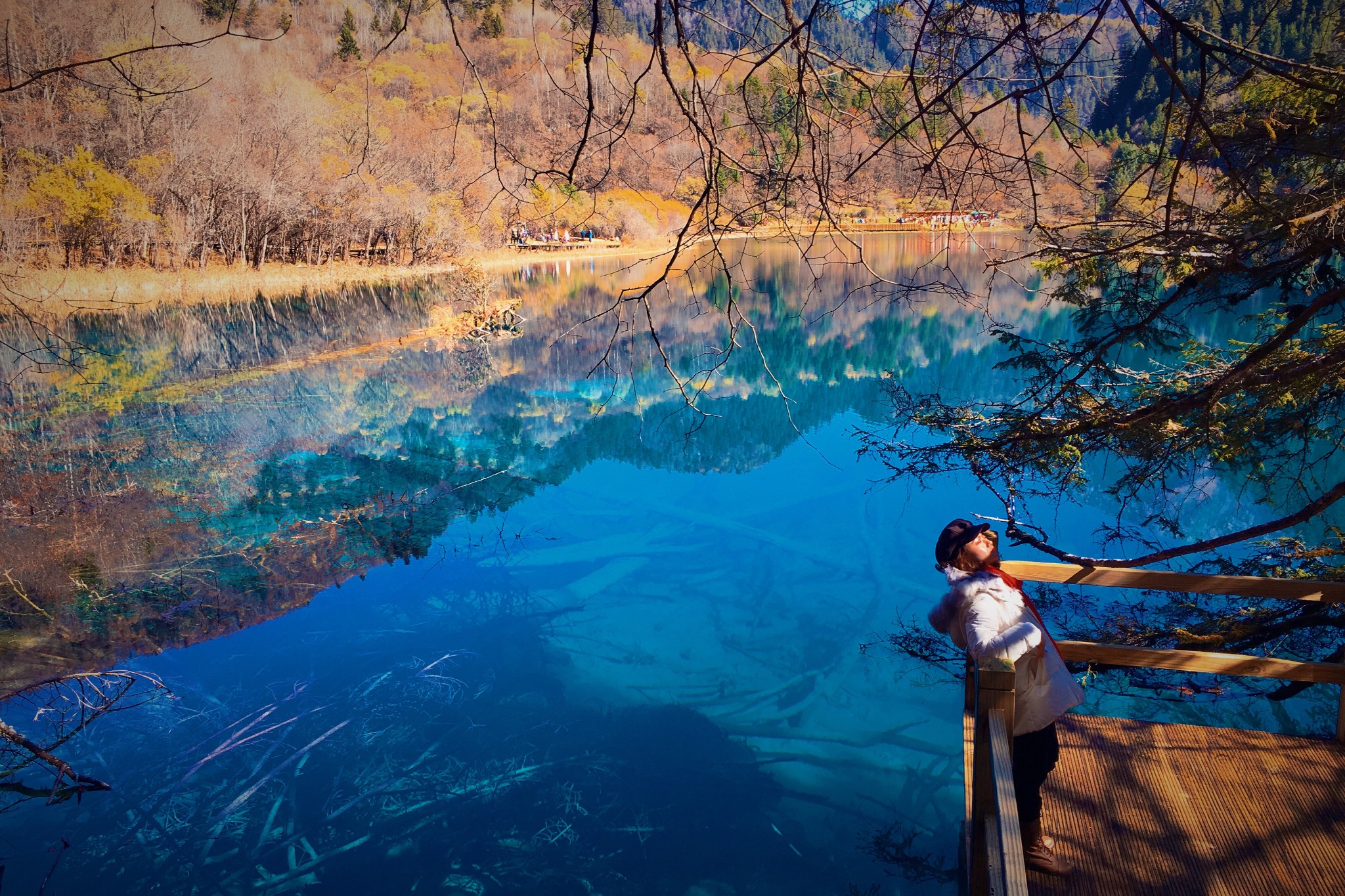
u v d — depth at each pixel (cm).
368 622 621
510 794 419
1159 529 713
